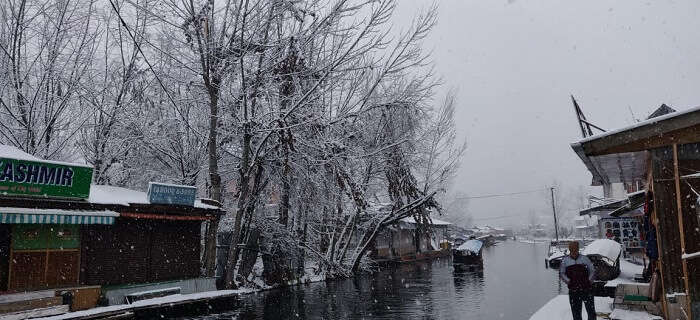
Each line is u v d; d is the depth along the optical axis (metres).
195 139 24.84
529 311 15.60
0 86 20.00
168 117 24.20
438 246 63.75
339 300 19.84
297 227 28.33
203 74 20.75
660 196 8.43
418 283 25.83
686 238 8.20
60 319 12.78
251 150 24.08
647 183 10.84
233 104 22.08
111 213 15.52
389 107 24.95
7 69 20.08
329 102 25.73
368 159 27.97
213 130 21.28
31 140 20.69
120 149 23.16
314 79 23.30
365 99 23.81
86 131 23.38
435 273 32.50
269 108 22.88
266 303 19.47
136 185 25.55
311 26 22.23
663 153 8.51
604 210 31.50
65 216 14.30
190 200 18.22
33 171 13.95
